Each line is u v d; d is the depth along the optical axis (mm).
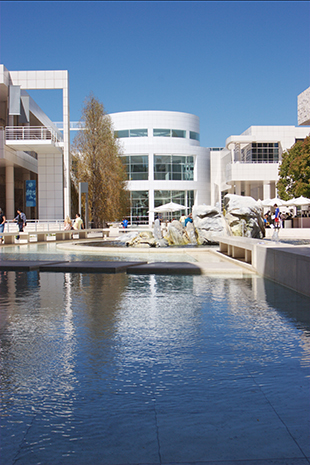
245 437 2555
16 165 44031
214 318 5824
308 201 37594
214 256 15727
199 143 75188
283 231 30469
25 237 25234
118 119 71062
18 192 56594
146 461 2312
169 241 23828
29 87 39438
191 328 5273
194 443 2490
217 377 3561
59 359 4098
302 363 3916
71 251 19109
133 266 11914
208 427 2682
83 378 3566
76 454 2385
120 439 2543
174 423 2738
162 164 70188
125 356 4168
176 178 70688
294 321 5617
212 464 2281
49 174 41031
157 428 2670
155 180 69500
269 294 7734
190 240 23828
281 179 54469
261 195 69562
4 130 36938
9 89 38250
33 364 3951
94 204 41594
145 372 3699
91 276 10453
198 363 3934
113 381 3488
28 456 2369
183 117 71688
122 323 5574
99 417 2826
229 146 67875
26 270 11703
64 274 10891
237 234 22875
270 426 2691
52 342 4703
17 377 3607
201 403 3037
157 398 3131
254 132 63062
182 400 3092
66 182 41375
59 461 2318
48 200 41094
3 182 51531
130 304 6879
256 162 63000
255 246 11141
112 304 6887
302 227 37344
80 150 41938
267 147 63219
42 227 37500
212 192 75062
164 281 9500
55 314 6160
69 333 5086
